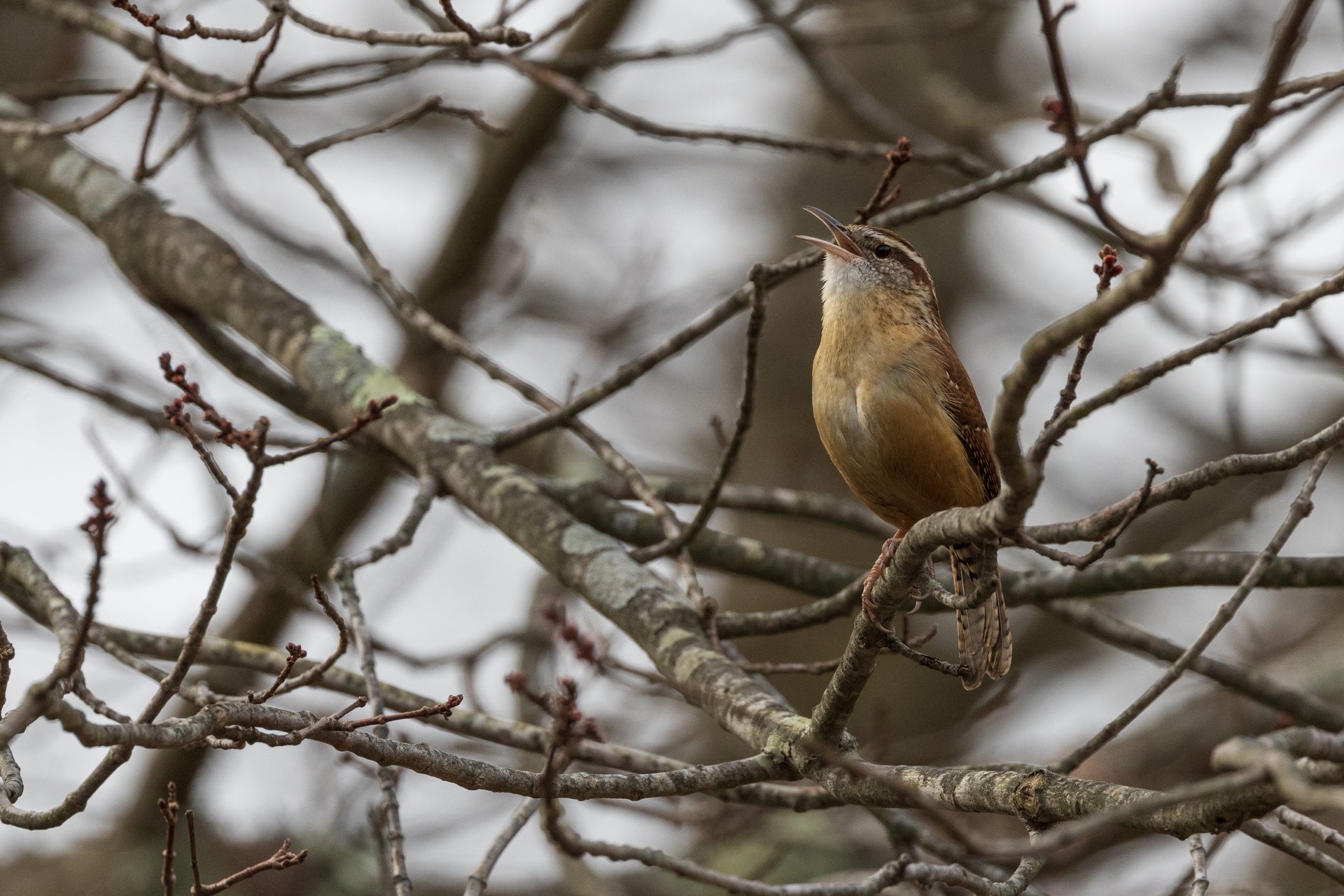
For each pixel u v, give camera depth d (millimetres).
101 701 6055
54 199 11672
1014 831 13891
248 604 13086
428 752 5840
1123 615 17688
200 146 11695
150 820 12805
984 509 5363
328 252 12438
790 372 18922
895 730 16594
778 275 9141
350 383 10359
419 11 10125
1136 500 5734
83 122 9375
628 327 15156
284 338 10656
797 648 17453
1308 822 6699
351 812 12797
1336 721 9570
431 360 14211
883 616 6195
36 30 16938
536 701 8234
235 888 12219
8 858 13055
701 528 8875
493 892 14195
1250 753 4355
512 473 9680
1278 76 4062
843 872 12445
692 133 10047
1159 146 11570
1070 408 5180
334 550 13695
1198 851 6684
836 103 13820
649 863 7098
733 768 6832
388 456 10555
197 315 11117
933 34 12711
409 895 6684
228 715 5477
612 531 10500
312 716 5711
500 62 10133
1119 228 4363
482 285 14773
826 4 11758
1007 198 12484
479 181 14531
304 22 7758
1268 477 11266
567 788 6215
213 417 5660
